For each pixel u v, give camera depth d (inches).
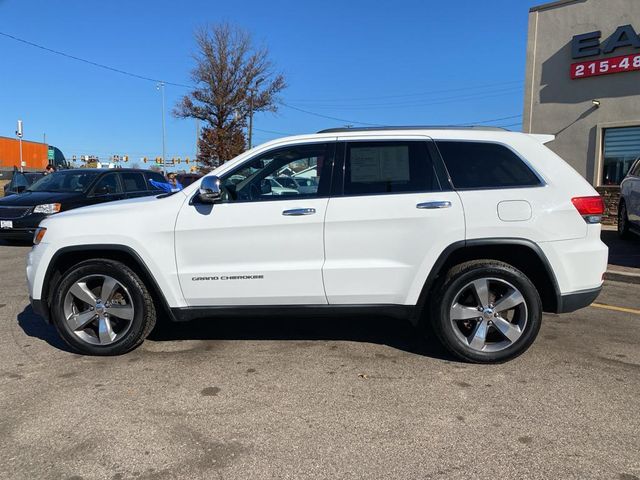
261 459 116.9
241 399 146.3
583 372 162.9
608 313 230.2
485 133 173.6
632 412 136.9
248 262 170.4
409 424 131.6
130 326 176.6
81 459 117.3
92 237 174.1
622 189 439.8
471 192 165.8
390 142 172.2
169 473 111.9
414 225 165.0
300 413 137.9
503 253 173.3
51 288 181.9
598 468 112.2
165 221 172.1
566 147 580.4
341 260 168.2
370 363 171.8
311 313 172.4
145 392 151.0
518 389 150.9
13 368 169.3
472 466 113.4
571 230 164.6
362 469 112.8
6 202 422.6
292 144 175.9
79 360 176.2
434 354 179.5
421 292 167.5
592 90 556.4
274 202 169.9
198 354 181.3
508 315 170.9
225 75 1612.9
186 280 171.9
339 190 169.6
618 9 530.0
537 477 109.3
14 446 122.6
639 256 359.6
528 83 601.9
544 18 583.8
